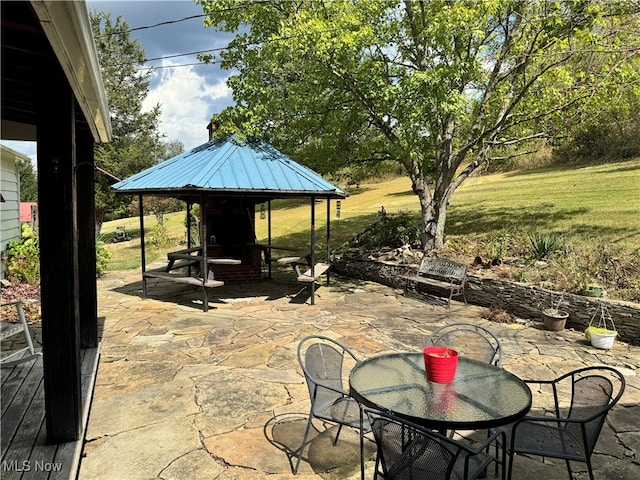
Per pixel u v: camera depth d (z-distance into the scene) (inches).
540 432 118.2
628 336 239.1
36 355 189.8
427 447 89.9
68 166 122.8
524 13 346.3
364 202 852.0
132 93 840.3
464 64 336.5
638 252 306.8
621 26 320.2
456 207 570.3
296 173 350.0
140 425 149.3
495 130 384.5
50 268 124.6
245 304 333.1
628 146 626.5
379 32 363.9
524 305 287.6
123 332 259.6
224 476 121.3
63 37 87.6
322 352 143.0
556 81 342.6
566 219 412.8
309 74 394.6
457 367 128.8
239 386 181.3
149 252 636.1
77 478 119.6
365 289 384.5
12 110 185.3
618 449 134.9
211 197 411.2
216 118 391.5
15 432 135.5
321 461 128.6
